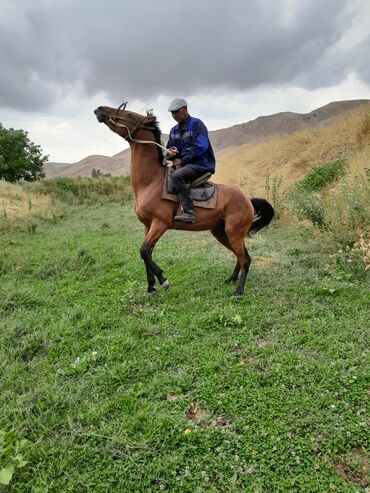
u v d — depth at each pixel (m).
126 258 7.05
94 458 2.49
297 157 16.12
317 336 3.85
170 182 4.75
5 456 2.39
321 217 7.16
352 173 10.09
